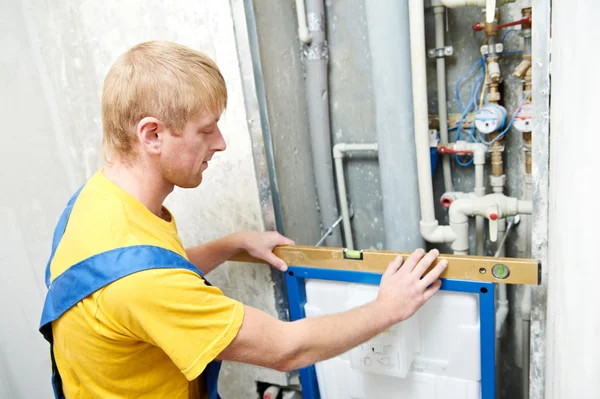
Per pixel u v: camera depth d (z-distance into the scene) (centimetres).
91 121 119
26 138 119
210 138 73
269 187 102
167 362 75
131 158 71
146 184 73
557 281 62
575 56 46
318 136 135
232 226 108
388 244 125
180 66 66
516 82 115
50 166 124
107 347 68
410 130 113
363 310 75
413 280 79
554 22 66
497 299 133
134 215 70
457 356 89
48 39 115
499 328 129
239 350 67
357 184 145
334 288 96
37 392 135
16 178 119
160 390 76
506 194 125
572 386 49
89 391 74
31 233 125
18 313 126
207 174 106
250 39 95
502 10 112
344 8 128
